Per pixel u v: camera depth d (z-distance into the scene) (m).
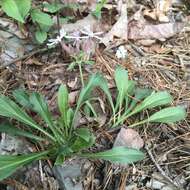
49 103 0.29
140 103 0.28
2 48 0.32
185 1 0.37
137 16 0.35
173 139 0.27
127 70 0.31
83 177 0.25
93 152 0.26
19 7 0.30
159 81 0.31
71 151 0.25
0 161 0.23
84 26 0.33
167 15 0.36
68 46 0.31
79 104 0.27
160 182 0.25
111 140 0.27
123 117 0.28
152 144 0.27
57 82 0.30
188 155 0.27
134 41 0.34
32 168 0.25
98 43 0.33
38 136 0.26
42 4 0.34
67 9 0.34
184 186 0.25
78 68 0.31
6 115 0.25
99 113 0.28
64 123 0.26
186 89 0.31
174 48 0.33
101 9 0.35
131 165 0.26
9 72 0.30
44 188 0.25
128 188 0.25
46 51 0.32
